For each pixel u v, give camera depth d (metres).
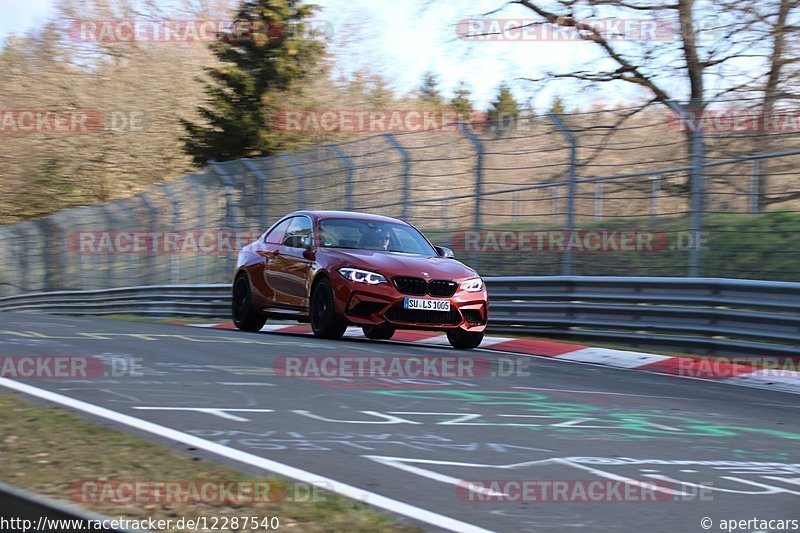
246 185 27.73
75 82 62.62
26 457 6.04
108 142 61.66
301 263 16.36
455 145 21.59
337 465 6.46
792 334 13.93
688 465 7.02
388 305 14.75
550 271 19.75
